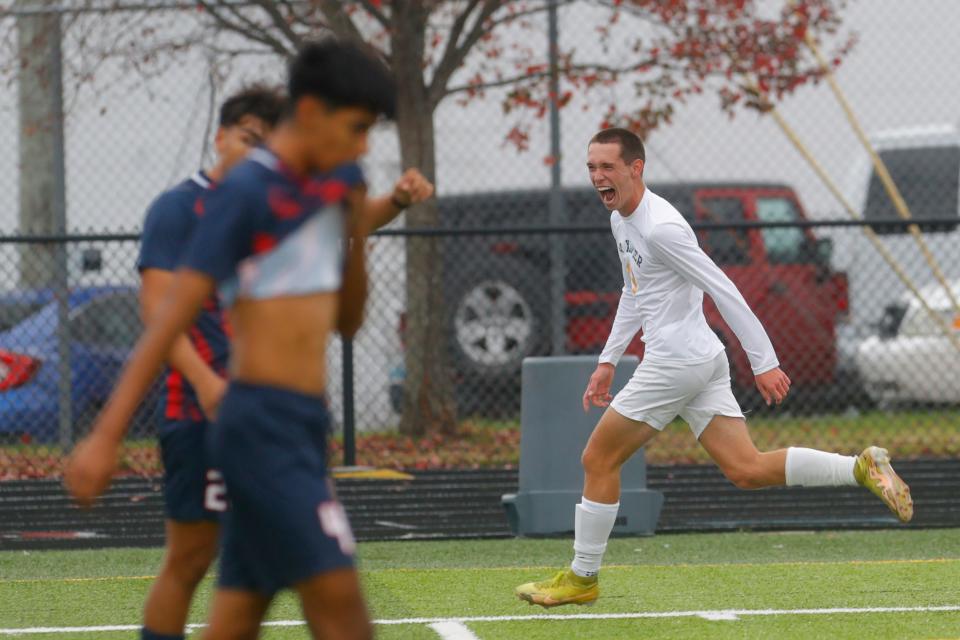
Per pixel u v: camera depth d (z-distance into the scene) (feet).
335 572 37.24
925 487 119.34
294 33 135.95
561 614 68.33
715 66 138.82
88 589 76.48
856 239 159.84
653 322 67.82
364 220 42.19
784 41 138.62
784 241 159.74
